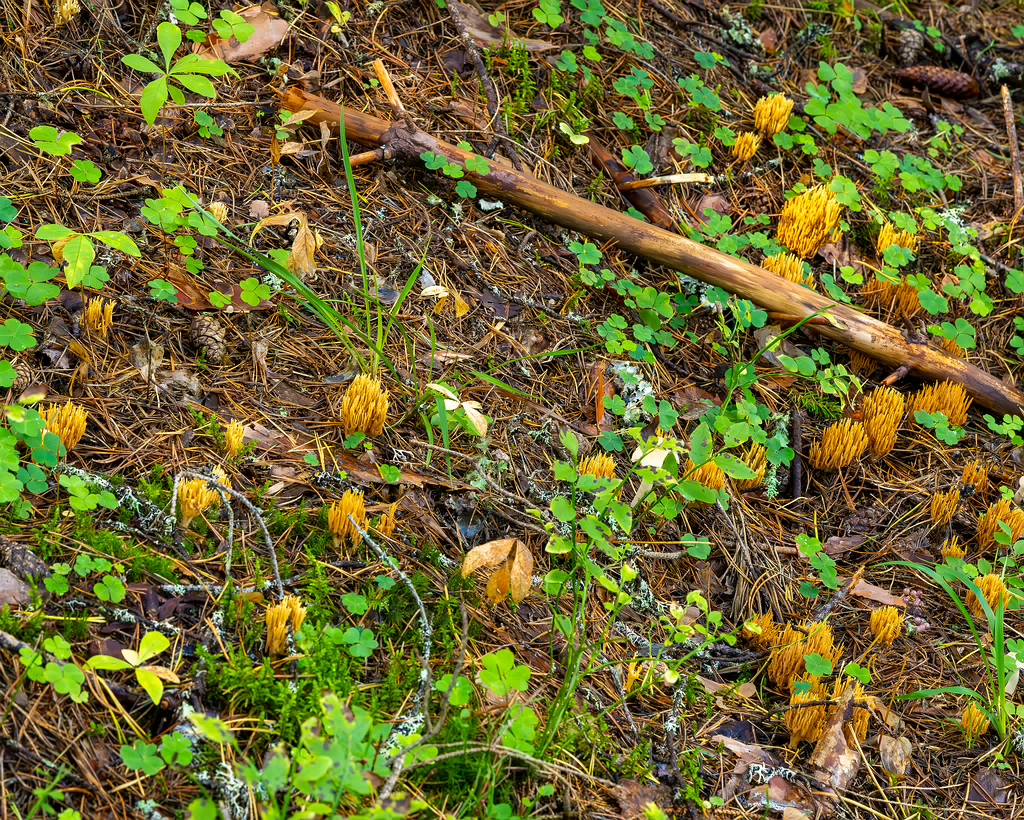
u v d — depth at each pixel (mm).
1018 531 2719
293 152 2770
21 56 2721
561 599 2551
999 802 2508
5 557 2387
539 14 2941
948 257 2977
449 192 2834
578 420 2707
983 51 3217
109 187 2680
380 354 2615
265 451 2555
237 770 2299
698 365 2814
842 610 2646
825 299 2852
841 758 2494
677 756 2461
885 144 3082
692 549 2605
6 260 2541
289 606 2410
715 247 2889
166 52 2572
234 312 2639
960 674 2611
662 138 2982
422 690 2406
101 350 2568
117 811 2299
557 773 2395
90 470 2484
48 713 2324
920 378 2863
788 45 3166
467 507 2580
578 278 2816
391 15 2945
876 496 2766
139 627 2391
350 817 2252
